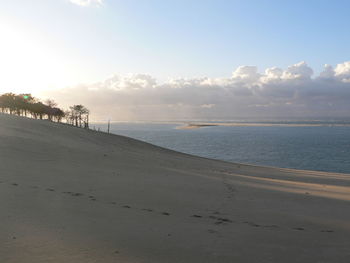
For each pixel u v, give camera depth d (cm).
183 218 1250
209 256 838
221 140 16112
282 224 1245
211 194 1870
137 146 6700
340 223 1298
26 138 3947
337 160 8194
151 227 1081
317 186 2741
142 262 769
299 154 9675
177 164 4062
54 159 2852
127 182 2059
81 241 882
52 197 1411
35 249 801
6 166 2144
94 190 1688
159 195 1702
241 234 1066
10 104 15000
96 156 3512
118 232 992
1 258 734
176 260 796
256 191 2116
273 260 836
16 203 1229
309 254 897
